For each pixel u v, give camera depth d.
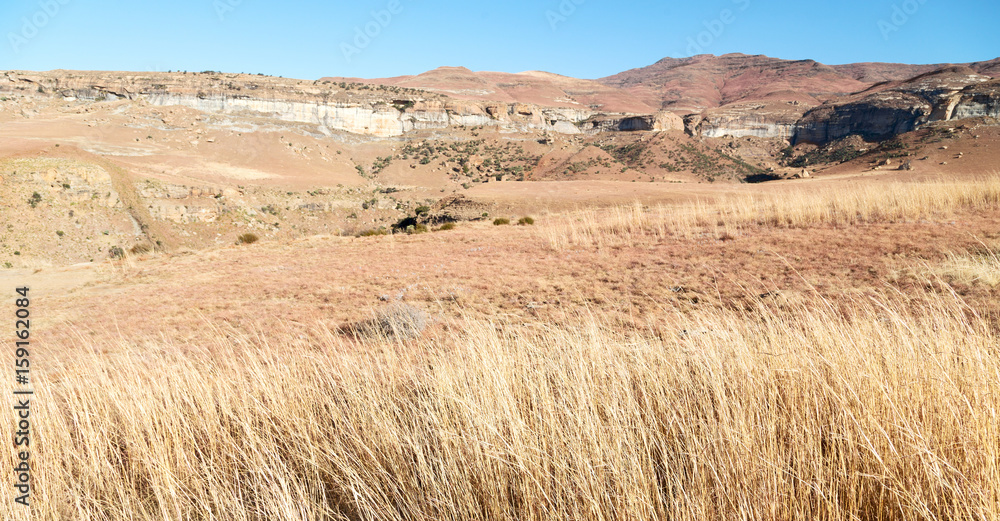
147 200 79.69
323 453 3.21
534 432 2.82
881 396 2.74
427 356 5.46
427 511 2.60
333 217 103.69
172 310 12.41
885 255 9.85
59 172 67.19
